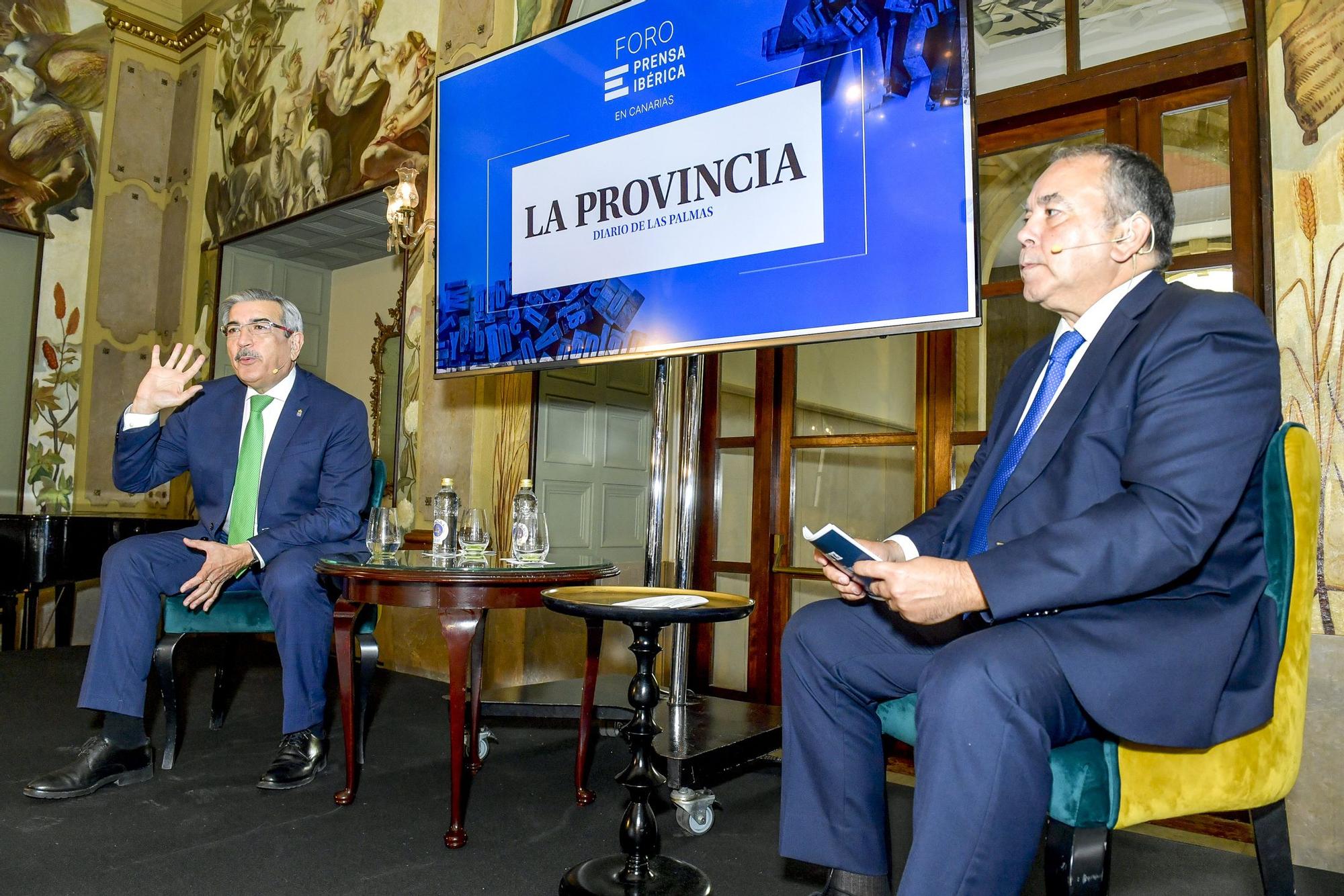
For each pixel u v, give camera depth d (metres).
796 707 1.64
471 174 3.21
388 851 2.05
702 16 2.65
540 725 3.42
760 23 2.54
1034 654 1.27
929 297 2.19
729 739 2.39
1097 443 1.43
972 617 1.58
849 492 3.59
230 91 6.12
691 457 2.65
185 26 6.39
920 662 1.57
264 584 2.62
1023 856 1.22
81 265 5.99
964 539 1.65
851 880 1.59
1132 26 2.72
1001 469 1.64
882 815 1.62
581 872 1.86
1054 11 2.88
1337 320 2.12
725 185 2.57
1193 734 1.27
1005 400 1.82
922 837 1.23
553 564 2.45
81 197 6.00
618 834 2.21
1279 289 2.21
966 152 2.15
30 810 2.28
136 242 6.23
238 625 2.80
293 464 2.88
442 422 4.34
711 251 2.58
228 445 2.95
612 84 2.84
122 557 2.61
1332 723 2.07
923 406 3.33
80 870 1.90
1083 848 1.29
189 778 2.61
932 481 3.29
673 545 4.16
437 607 2.14
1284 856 1.52
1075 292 1.57
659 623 1.77
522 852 2.06
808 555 3.71
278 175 5.61
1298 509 1.43
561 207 2.95
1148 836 2.32
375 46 4.99
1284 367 2.19
